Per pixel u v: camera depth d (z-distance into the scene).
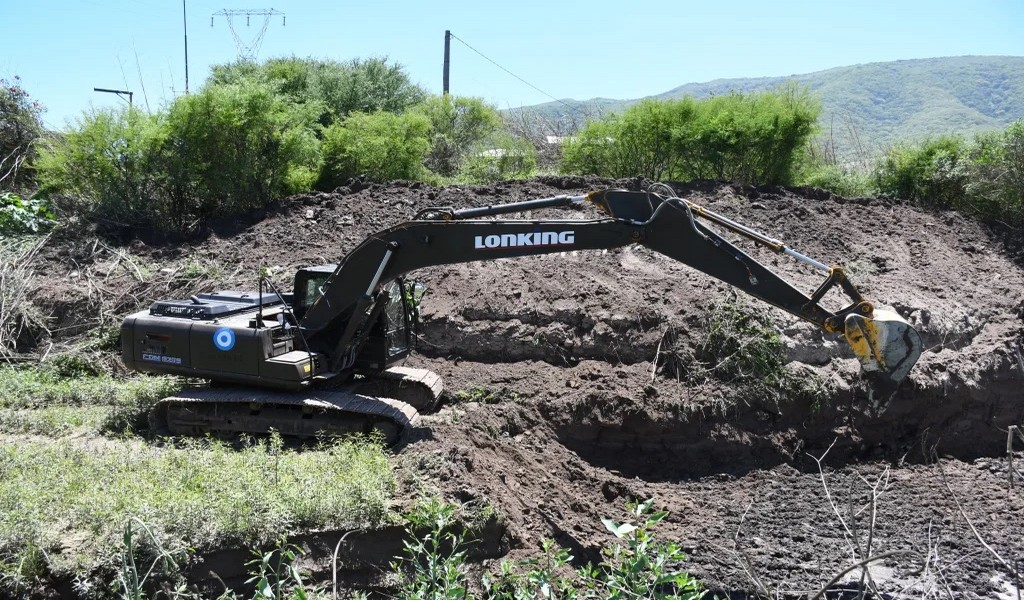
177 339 9.87
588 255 13.83
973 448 11.78
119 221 15.67
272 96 16.14
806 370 11.62
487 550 7.70
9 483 7.43
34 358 12.73
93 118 15.61
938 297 13.70
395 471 8.31
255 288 13.30
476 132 22.42
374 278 9.56
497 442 9.91
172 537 6.76
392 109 23.47
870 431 11.49
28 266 14.31
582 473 10.07
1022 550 8.79
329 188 17.58
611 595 5.25
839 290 13.38
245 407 9.87
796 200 16.12
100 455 8.53
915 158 17.70
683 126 16.88
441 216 9.55
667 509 9.63
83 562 6.50
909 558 8.50
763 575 8.21
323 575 7.08
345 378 10.58
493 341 12.21
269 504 7.25
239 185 15.81
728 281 8.74
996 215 17.02
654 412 10.91
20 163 18.94
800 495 10.17
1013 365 12.42
